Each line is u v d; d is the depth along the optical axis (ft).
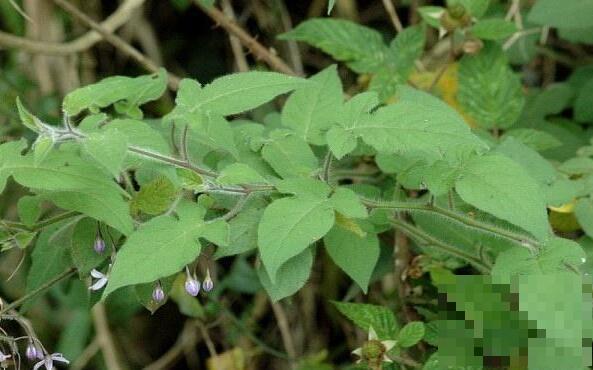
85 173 2.16
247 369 3.27
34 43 3.12
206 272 2.28
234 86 2.22
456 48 2.87
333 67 2.48
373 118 2.23
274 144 2.36
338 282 3.27
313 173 2.30
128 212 2.17
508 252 2.23
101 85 2.26
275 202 2.18
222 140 2.24
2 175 2.14
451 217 2.29
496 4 3.25
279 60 3.04
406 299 2.71
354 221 2.27
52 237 2.34
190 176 2.22
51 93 3.28
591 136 2.96
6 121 3.16
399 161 2.45
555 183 2.40
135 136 2.22
